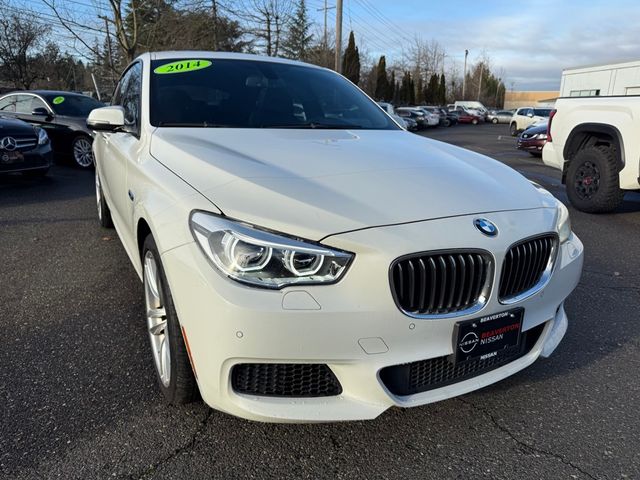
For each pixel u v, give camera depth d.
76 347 2.90
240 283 1.79
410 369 1.99
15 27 26.64
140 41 20.47
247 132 2.89
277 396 1.91
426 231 1.94
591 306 3.66
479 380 2.16
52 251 4.61
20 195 7.10
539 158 14.45
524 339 2.31
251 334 1.77
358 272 1.83
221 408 1.92
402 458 2.10
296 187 2.07
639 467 2.08
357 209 1.98
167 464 2.02
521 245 2.14
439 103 70.25
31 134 7.54
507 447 2.19
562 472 2.05
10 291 3.70
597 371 2.80
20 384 2.53
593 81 27.20
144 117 3.04
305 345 1.80
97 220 5.73
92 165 9.41
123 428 2.21
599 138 6.70
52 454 2.05
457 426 2.31
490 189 2.38
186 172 2.27
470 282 1.98
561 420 2.37
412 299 1.90
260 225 1.85
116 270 4.13
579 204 6.88
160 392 2.47
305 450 2.12
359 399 1.92
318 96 3.61
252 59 3.79
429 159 2.69
